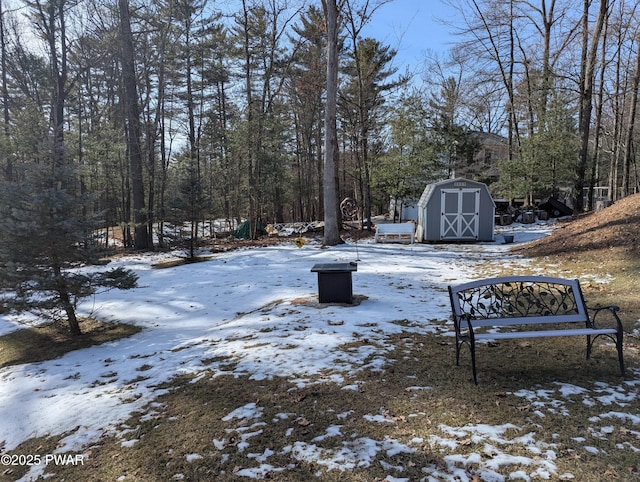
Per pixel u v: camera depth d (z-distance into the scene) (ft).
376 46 86.99
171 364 16.92
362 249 49.06
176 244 48.16
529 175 71.15
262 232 77.36
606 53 75.25
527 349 16.34
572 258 34.04
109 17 59.82
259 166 68.08
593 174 69.10
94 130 71.26
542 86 69.51
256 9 77.05
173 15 65.05
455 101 101.19
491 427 10.59
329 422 11.25
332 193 52.47
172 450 10.64
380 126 84.33
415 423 10.96
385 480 8.77
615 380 13.19
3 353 23.16
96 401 14.16
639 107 95.50
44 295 23.89
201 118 94.22
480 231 56.18
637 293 22.85
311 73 83.71
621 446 9.61
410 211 97.09
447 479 8.70
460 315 14.64
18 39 67.51
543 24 76.02
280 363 15.53
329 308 23.22
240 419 11.77
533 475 8.68
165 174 70.13
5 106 68.59
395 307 23.15
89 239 22.72
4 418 14.12
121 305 29.86
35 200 20.53
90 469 10.36
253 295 29.17
